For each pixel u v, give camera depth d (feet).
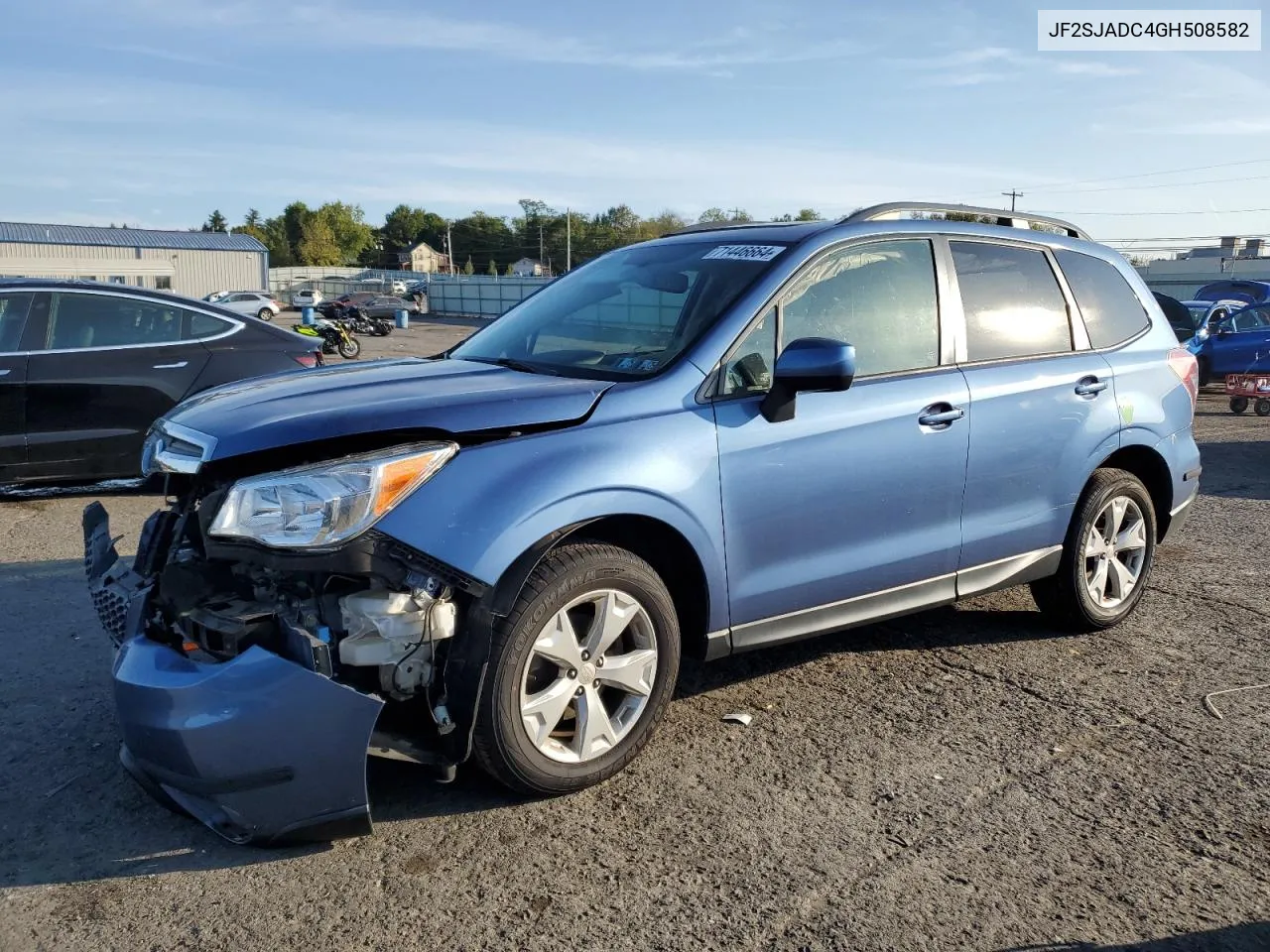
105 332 23.85
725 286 12.26
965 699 13.28
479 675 9.57
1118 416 15.25
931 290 13.56
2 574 18.22
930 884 9.18
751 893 9.01
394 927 8.52
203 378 24.54
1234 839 9.99
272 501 9.09
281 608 9.36
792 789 10.84
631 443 10.53
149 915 8.66
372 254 484.33
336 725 8.91
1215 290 71.97
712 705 12.98
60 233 207.31
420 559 9.28
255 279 226.79
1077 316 15.34
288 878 9.21
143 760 9.18
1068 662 14.62
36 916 8.61
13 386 22.66
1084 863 9.54
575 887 9.09
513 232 459.73
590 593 10.29
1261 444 37.73
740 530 11.37
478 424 9.94
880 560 12.71
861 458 12.23
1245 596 17.88
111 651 14.64
